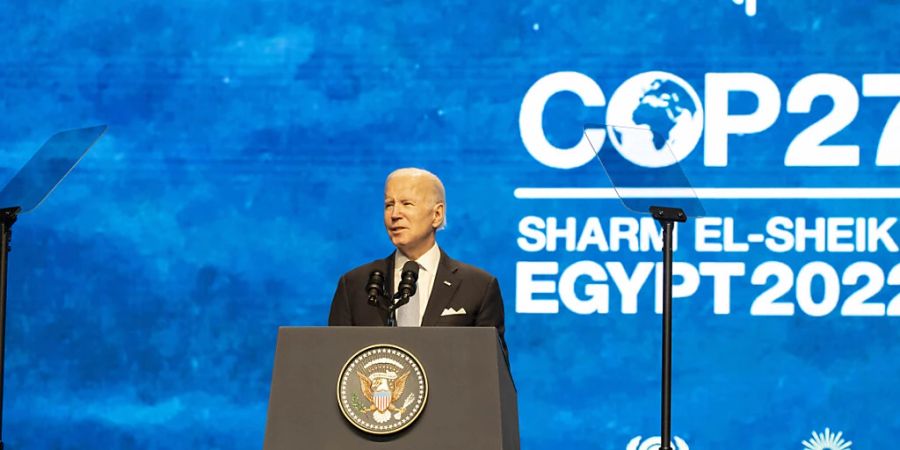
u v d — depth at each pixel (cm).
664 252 1011
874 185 1410
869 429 1402
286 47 1441
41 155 1060
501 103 1432
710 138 1419
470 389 726
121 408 1429
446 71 1437
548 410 1421
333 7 1441
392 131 1435
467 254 1427
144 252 1435
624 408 1420
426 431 720
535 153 1428
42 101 1438
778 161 1416
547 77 1432
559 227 1426
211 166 1437
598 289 1422
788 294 1410
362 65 1439
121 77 1441
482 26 1437
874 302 1405
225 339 1433
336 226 1435
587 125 1231
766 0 1422
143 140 1439
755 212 1415
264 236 1435
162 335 1434
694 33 1427
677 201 1146
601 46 1429
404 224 1009
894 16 1412
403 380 725
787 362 1409
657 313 1422
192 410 1432
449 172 1432
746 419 1411
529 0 1435
